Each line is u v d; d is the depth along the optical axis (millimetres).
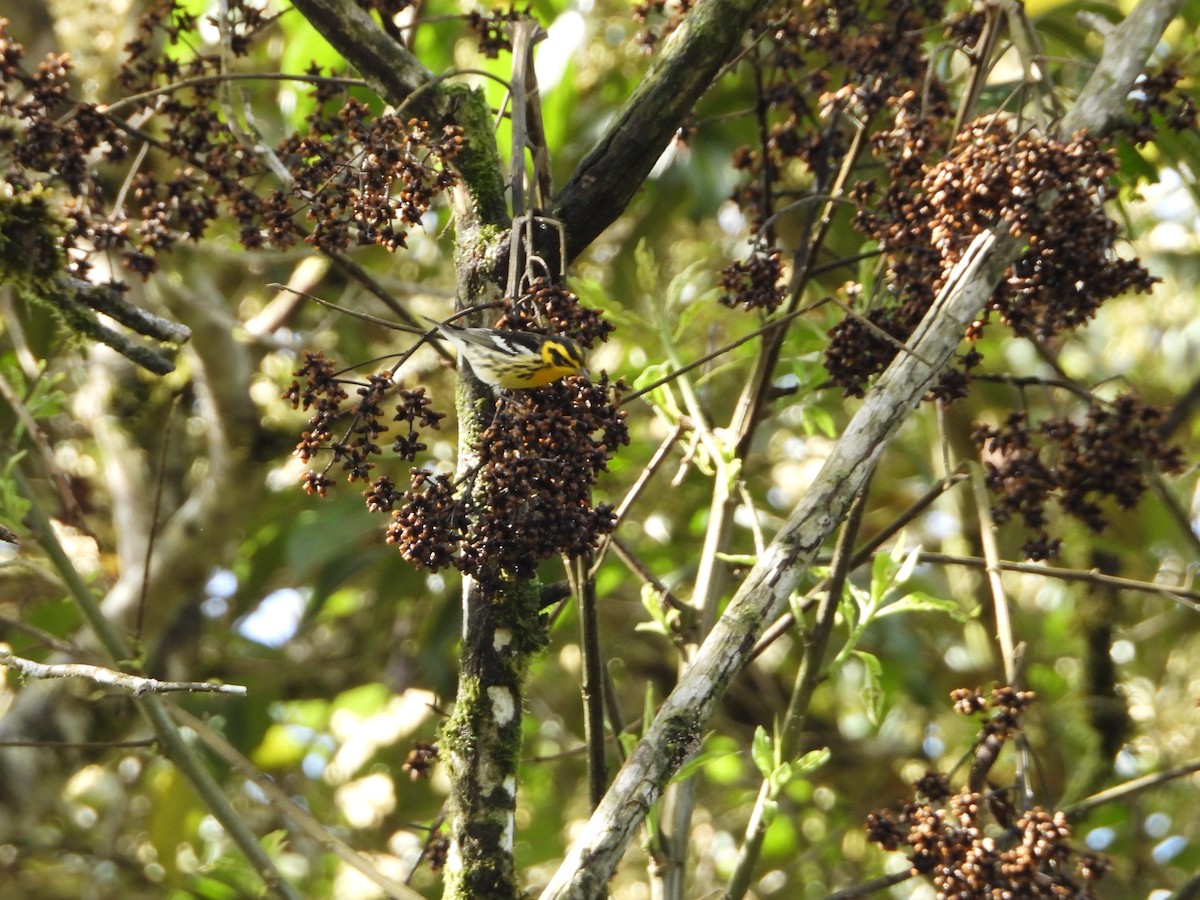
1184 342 17828
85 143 8289
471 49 14500
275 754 18812
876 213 8602
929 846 6875
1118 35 7945
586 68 15469
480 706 6719
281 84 13812
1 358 14219
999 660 15547
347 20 7941
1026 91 8273
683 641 8211
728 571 9242
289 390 6672
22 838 13758
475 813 6555
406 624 17422
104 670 6262
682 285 9438
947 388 8469
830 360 8398
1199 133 9953
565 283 6977
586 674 7250
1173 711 15438
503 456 6305
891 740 17406
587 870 5664
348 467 6645
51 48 14039
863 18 9523
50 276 7816
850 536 7801
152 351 8094
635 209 16781
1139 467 8820
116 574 15766
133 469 15109
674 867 7492
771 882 16734
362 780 18234
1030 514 8820
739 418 8812
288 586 18125
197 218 8781
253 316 17188
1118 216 13438
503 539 6328
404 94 7945
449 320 6738
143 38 9367
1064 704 14523
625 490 15164
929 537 17359
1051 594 17156
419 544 6320
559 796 17312
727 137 14547
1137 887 12445
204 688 6070
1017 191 7074
